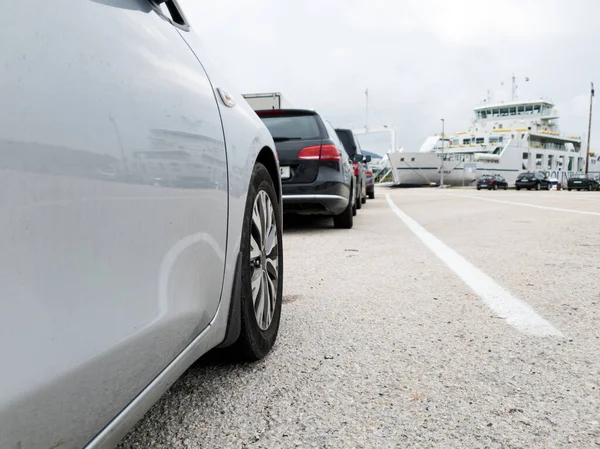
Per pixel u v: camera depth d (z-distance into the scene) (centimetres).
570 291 302
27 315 68
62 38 82
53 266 73
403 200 1620
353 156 991
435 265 392
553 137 5250
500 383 171
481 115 5441
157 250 104
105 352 85
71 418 77
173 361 116
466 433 139
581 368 184
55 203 73
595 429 141
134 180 95
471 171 4847
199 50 159
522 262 403
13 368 65
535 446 133
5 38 70
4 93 67
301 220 807
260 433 139
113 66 96
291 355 197
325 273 364
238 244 160
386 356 197
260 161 208
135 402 97
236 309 159
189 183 121
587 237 562
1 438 64
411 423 145
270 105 1050
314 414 150
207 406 154
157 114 109
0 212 64
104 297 85
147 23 122
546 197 1812
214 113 147
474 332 226
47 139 73
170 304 110
